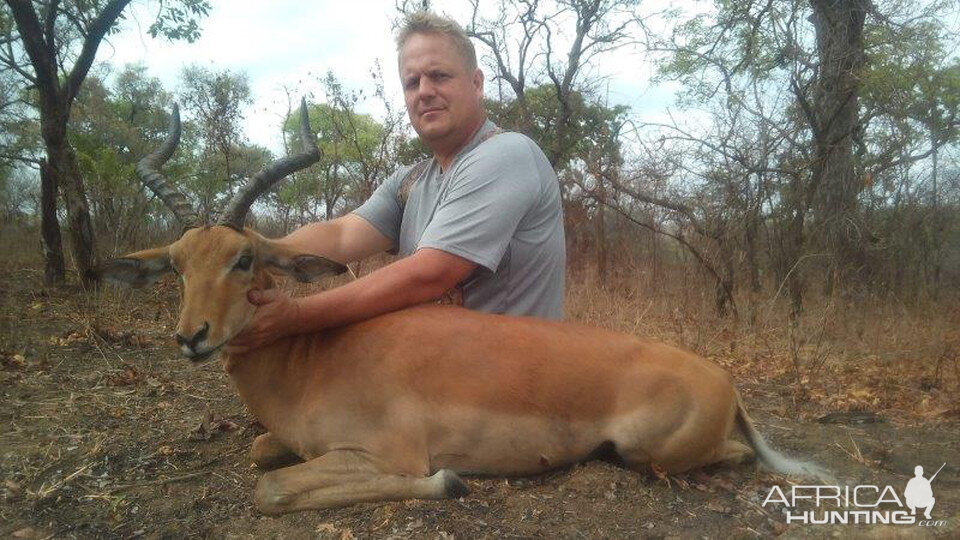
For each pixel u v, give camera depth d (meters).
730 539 3.14
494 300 4.12
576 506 3.34
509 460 3.57
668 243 11.85
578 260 11.80
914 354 7.05
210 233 3.56
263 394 3.70
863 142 11.38
